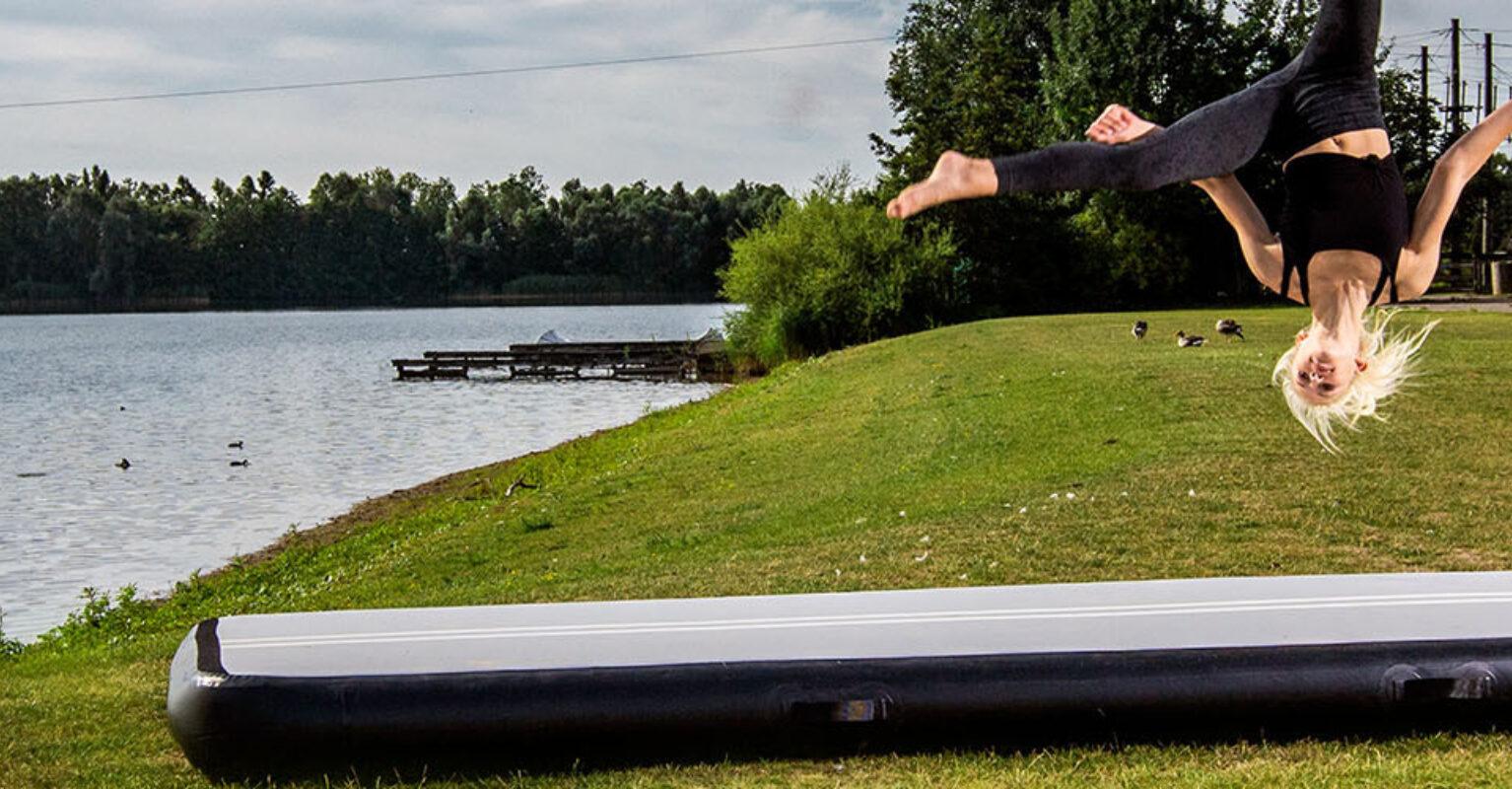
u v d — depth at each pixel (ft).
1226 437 55.06
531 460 99.71
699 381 184.44
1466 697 22.66
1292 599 25.53
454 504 77.20
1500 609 24.54
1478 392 63.36
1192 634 23.44
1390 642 22.93
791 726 22.67
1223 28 186.70
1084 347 100.07
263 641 24.58
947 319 165.37
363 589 48.57
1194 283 191.31
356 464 108.47
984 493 49.70
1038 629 23.93
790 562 40.91
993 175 13.00
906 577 37.83
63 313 536.83
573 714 22.63
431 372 199.93
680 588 38.60
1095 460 53.72
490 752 23.61
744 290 170.71
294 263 566.36
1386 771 21.89
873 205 171.94
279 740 22.70
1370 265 13.99
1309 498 44.29
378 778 23.20
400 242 577.43
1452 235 241.55
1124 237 182.19
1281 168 14.58
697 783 22.67
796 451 70.23
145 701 28.55
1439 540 38.86
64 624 54.34
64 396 174.29
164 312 548.31
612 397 163.43
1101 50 184.85
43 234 540.52
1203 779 21.76
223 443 123.65
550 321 410.52
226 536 77.97
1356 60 14.16
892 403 81.76
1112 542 40.06
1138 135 13.89
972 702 22.63
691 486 62.95
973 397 76.59
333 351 270.05
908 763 23.12
